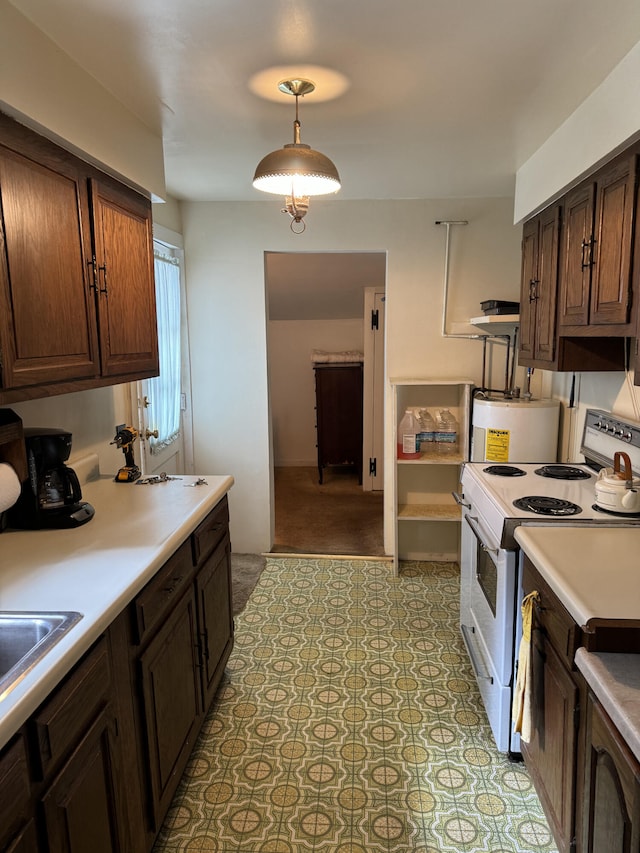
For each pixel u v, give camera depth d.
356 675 2.45
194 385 3.59
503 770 1.91
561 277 2.22
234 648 2.66
